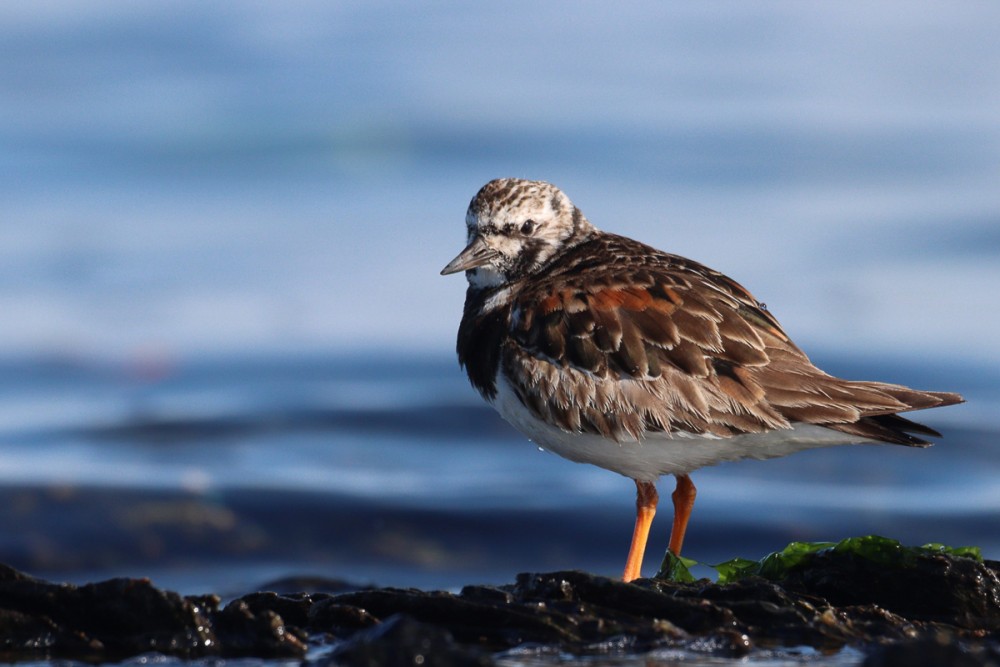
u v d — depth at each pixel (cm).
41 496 1395
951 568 750
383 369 1906
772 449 867
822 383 847
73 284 2209
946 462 1527
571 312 873
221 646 689
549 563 1259
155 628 697
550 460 1560
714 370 846
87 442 1609
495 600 723
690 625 705
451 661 597
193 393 1830
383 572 1248
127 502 1380
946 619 739
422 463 1551
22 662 673
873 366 1833
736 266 2188
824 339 1911
